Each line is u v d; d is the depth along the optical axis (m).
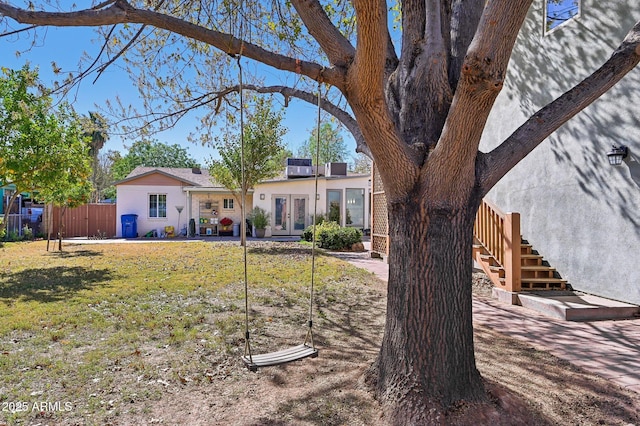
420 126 2.85
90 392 3.11
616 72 2.75
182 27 2.76
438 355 2.67
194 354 3.94
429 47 2.87
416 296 2.71
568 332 4.78
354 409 2.79
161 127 5.00
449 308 2.69
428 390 2.65
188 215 19.77
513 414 2.65
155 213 20.16
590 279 6.32
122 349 4.02
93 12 2.68
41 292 6.54
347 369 3.51
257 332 4.66
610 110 6.01
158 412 2.82
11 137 7.53
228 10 4.33
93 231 20.20
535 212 7.57
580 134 6.54
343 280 8.07
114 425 2.65
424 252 2.70
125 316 5.17
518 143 2.82
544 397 3.00
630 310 5.48
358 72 2.24
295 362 3.71
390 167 2.65
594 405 2.91
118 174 36.62
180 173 23.17
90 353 3.90
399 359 2.78
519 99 7.91
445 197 2.67
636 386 3.24
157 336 4.44
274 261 10.59
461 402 2.64
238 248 13.78
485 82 2.26
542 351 4.08
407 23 3.05
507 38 2.23
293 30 4.68
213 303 5.99
